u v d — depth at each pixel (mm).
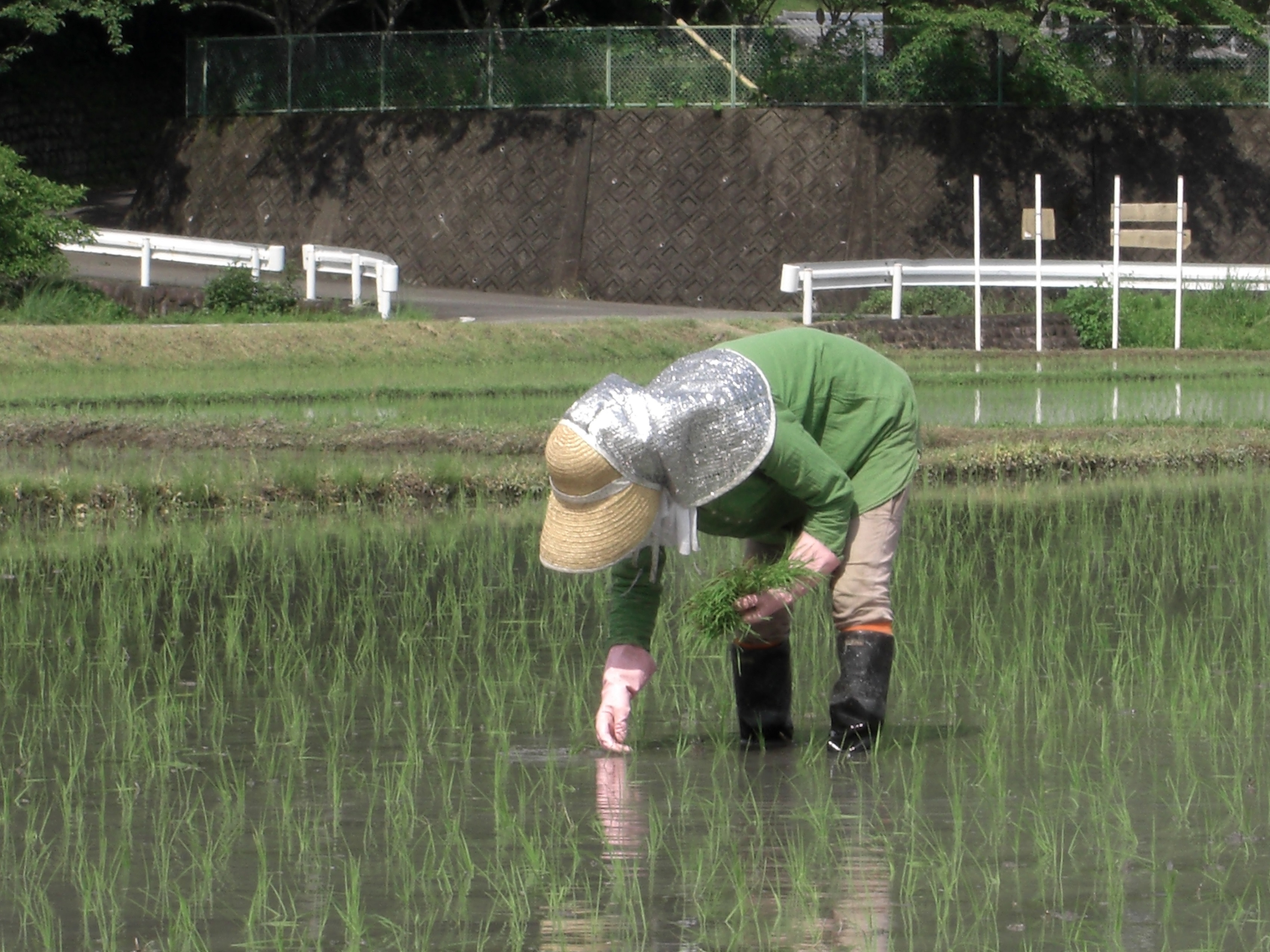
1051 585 17359
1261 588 17219
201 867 9211
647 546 10844
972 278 52031
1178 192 48156
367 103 63812
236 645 14875
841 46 59594
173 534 21047
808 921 8289
